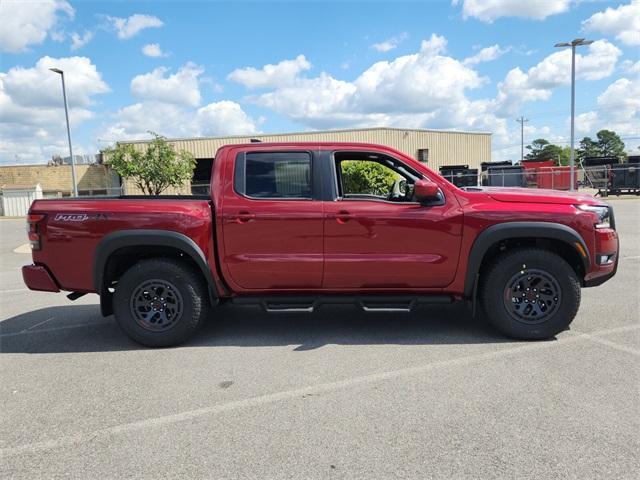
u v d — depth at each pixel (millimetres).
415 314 5836
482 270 4887
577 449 2820
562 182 30719
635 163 30672
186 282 4773
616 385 3654
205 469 2729
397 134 35938
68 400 3684
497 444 2896
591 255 4613
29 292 7938
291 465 2744
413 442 2945
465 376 3904
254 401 3568
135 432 3170
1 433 3207
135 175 28297
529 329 4695
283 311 4840
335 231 4699
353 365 4219
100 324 5840
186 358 4523
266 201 4754
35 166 34969
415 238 4676
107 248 4699
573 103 26875
